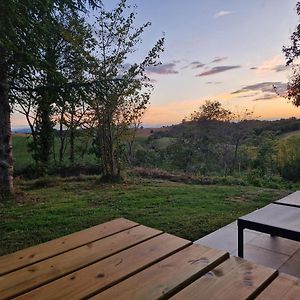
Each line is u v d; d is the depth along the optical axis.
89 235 1.47
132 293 0.95
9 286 1.02
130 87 6.79
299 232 1.99
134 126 7.87
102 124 7.11
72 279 1.05
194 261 1.17
